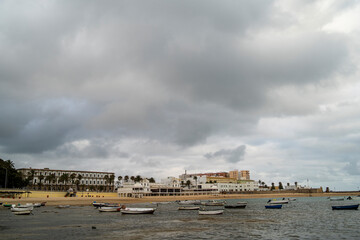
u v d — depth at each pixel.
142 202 158.12
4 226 53.28
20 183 163.50
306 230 48.16
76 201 135.00
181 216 72.12
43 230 48.34
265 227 51.66
